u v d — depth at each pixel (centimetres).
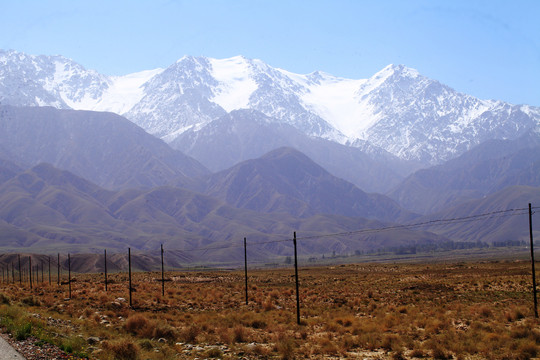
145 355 3212
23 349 2739
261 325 4831
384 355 3453
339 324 4747
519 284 8044
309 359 3362
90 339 3394
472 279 9781
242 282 11881
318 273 15825
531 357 3262
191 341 4006
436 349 3391
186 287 9762
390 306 6022
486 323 4516
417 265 19212
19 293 7331
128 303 6394
